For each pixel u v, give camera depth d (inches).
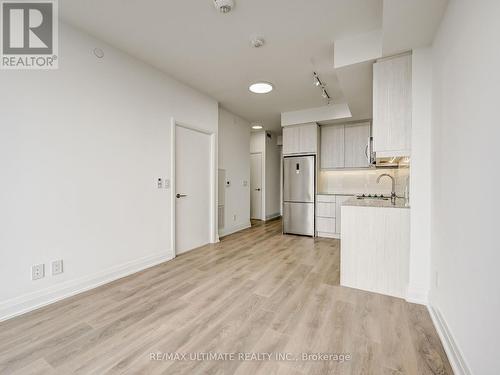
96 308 78.5
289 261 127.1
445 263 62.9
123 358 56.3
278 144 285.7
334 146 197.0
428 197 80.7
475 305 44.8
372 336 64.5
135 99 109.7
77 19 83.8
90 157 92.5
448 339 57.4
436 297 71.6
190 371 52.4
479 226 43.4
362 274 93.2
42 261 79.6
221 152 183.3
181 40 96.6
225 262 124.8
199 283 98.5
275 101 167.6
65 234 85.4
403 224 86.7
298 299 85.1
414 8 64.5
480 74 43.7
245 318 73.1
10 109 72.6
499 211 36.7
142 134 113.0
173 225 129.4
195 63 114.8
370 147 123.8
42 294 79.5
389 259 88.7
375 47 90.2
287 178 198.5
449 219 60.1
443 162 65.7
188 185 144.0
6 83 72.2
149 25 87.2
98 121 95.2
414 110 82.7
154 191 119.4
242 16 82.5
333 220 183.9
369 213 91.8
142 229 113.6
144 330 67.0
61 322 70.6
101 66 96.2
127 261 106.8
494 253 38.2
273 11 79.9
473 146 46.4
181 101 135.1
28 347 59.8
